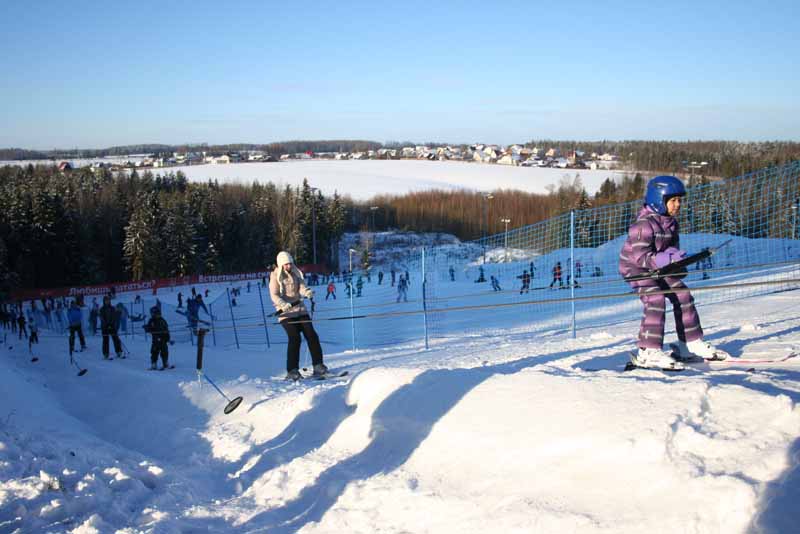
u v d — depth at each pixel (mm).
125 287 55844
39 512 3617
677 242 5297
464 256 66062
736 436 2904
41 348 17516
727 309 11523
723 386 3461
